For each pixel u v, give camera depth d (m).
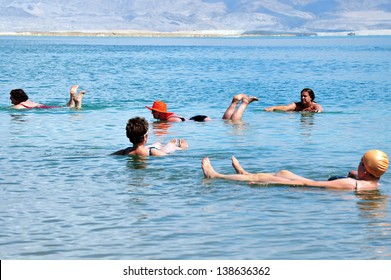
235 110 33.25
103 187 18.61
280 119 33.69
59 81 59.06
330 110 37.81
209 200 17.25
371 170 18.67
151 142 26.38
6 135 27.67
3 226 15.12
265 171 20.94
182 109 38.34
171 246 13.88
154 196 17.62
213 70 78.31
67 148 24.67
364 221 15.56
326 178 20.08
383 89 51.47
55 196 17.64
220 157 23.03
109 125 30.77
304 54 131.38
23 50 143.75
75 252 13.59
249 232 14.73
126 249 13.73
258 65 90.12
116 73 71.56
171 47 179.25
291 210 16.41
